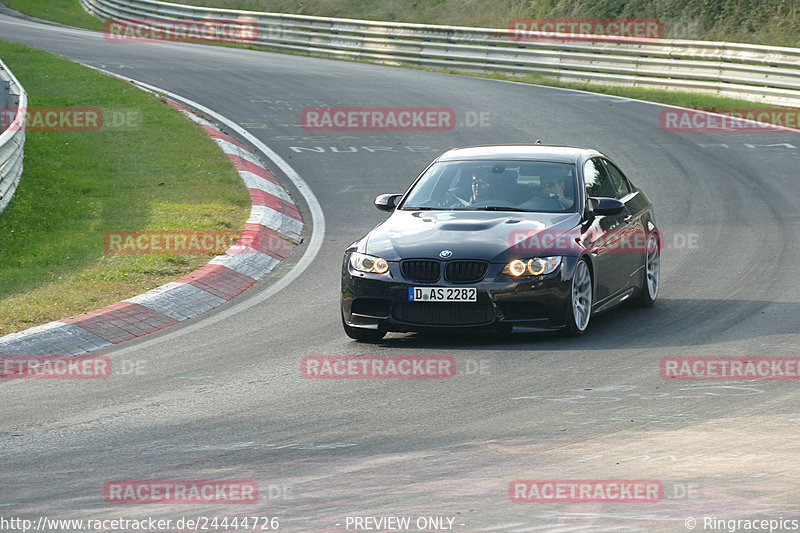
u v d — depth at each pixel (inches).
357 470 756.0
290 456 796.0
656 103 3280.0
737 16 4215.1
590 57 3705.7
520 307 1164.5
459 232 1206.3
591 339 1195.9
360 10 5319.9
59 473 769.6
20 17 5743.1
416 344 1198.3
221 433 866.1
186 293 1445.6
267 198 2092.8
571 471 740.7
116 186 2160.4
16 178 2074.3
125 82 3393.2
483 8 4987.7
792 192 2159.2
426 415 904.3
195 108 3164.4
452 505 676.1
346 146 2711.6
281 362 1127.0
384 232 1241.4
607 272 1269.7
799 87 3149.6
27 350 1181.7
